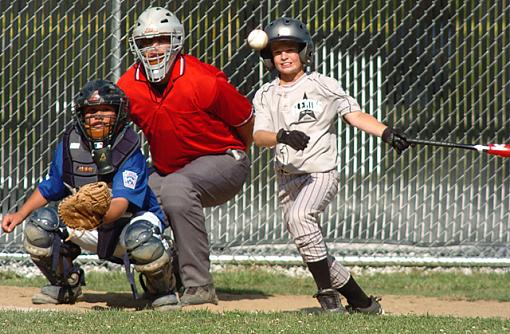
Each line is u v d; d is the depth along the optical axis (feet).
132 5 92.94
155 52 66.54
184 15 93.25
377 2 94.73
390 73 95.09
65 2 92.63
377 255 95.55
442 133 95.66
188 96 67.82
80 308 66.74
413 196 95.66
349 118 62.85
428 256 95.66
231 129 70.64
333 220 95.30
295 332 53.31
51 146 93.25
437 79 95.50
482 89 95.76
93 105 62.39
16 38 92.73
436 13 95.35
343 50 94.73
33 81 92.94
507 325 57.72
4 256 91.66
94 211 60.23
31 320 57.16
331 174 63.52
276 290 83.25
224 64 93.71
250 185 94.73
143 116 69.10
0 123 93.09
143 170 64.49
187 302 69.21
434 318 60.13
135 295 64.03
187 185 68.13
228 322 56.80
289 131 59.72
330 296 63.41
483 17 95.55
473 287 87.92
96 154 63.21
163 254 64.23
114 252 66.59
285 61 63.93
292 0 94.07
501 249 96.07
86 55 92.79
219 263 93.25
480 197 95.55
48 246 65.00
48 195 65.98
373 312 65.51
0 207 93.04
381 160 95.20
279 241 94.94
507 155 61.00
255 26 93.76
